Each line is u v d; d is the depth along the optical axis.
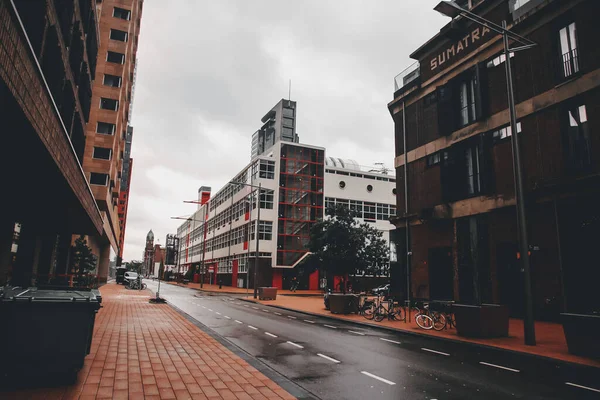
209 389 6.11
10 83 4.71
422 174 25.47
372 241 29.28
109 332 11.37
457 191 22.16
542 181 17.45
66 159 9.60
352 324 16.86
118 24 42.00
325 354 9.79
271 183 53.03
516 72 19.38
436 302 18.47
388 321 17.25
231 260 61.66
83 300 6.04
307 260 31.33
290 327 14.97
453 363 9.11
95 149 38.28
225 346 9.88
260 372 7.32
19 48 4.88
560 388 7.08
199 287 55.88
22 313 5.77
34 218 18.00
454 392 6.73
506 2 20.30
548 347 10.93
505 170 19.47
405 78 28.53
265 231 51.47
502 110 19.95
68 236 29.58
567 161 16.59
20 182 10.66
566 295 15.87
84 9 17.84
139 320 14.44
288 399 5.77
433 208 23.61
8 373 5.64
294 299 33.38
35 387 5.76
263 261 50.69
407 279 23.92
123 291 35.22
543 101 17.80
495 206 19.66
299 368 8.22
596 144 15.53
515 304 18.25
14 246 19.62
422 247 24.61
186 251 108.94
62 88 14.67
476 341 11.93
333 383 7.11
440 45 24.83
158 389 5.99
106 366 7.29
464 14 13.56
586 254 15.39
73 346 5.96
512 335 13.20
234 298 33.44
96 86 39.44
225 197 69.44
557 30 17.75
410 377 7.70
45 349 5.82
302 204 53.97
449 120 23.20
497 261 19.36
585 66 16.19
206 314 18.73
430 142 24.97
